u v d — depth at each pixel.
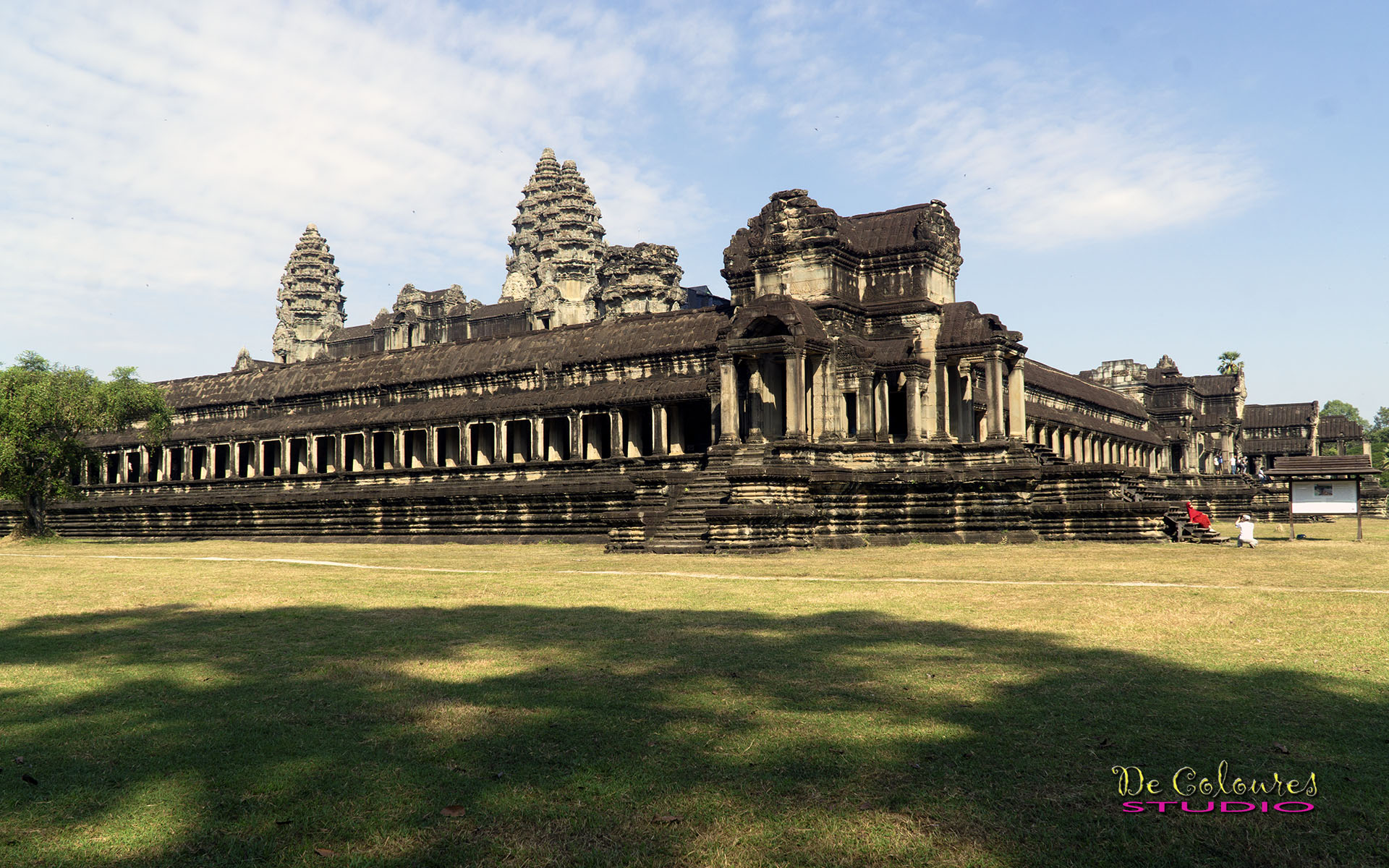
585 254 173.12
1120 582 28.95
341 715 13.83
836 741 12.27
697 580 31.83
